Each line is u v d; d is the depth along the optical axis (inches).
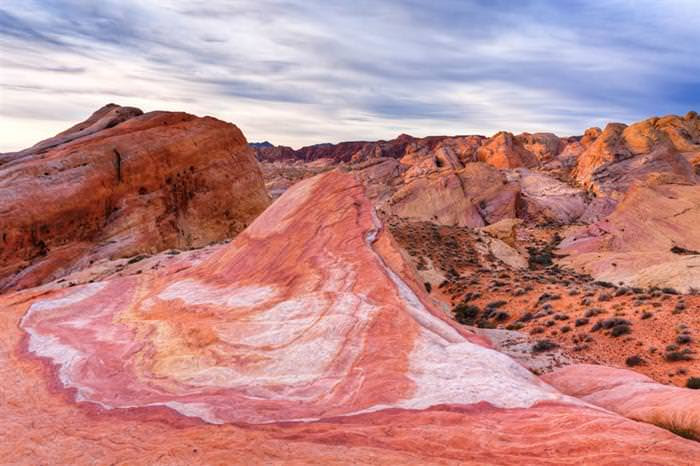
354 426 345.1
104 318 769.6
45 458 339.6
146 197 1744.6
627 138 4067.4
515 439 311.7
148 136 1852.9
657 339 721.0
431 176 3831.2
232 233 2011.6
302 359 499.2
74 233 1542.8
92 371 536.7
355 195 890.1
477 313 1095.0
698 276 1301.7
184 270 966.4
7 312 848.3
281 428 348.2
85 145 1765.5
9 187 1461.6
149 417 393.7
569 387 525.0
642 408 409.4
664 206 2495.1
